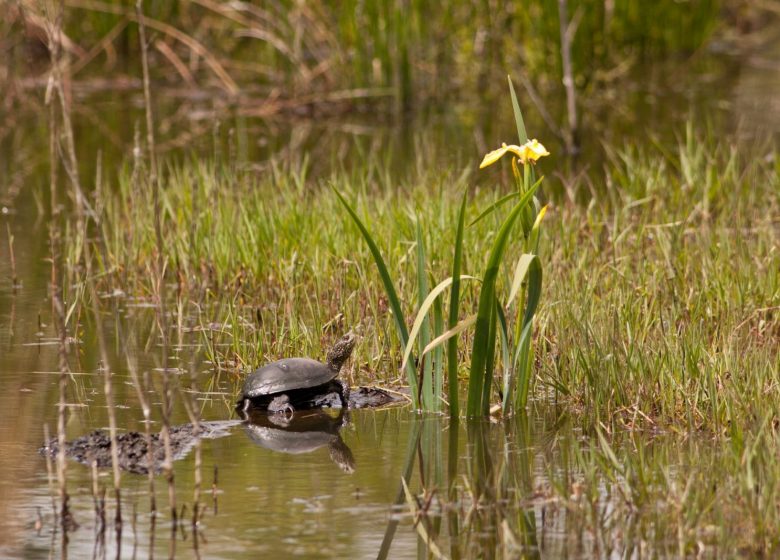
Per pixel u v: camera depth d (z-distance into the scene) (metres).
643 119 25.38
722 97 27.70
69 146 8.37
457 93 29.78
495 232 13.32
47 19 8.16
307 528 7.32
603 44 29.48
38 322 12.50
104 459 8.55
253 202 15.79
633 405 9.34
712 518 7.28
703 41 33.12
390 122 26.36
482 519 7.45
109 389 7.59
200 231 14.59
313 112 27.38
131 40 32.47
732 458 8.04
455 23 29.50
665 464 8.23
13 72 27.42
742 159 19.92
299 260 13.88
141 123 25.84
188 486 8.04
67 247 15.51
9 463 8.46
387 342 11.32
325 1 29.16
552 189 18.77
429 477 8.20
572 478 8.07
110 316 12.91
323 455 8.70
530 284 9.38
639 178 17.14
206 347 11.67
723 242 13.31
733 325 10.78
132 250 14.64
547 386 10.15
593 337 9.91
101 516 7.48
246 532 7.25
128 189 17.59
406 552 6.97
